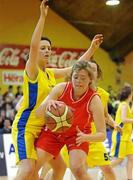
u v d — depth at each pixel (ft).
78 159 14.76
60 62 62.90
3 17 60.18
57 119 14.30
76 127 14.88
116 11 58.08
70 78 15.58
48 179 17.89
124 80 66.74
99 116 14.52
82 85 14.35
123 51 65.00
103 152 19.42
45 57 16.16
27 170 14.94
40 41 15.51
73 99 14.73
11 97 51.24
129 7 57.52
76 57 63.72
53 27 62.54
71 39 63.57
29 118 15.66
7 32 60.34
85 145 15.15
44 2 15.01
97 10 57.88
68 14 61.41
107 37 63.10
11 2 60.54
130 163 27.07
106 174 19.57
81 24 62.18
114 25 60.75
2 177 31.86
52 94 14.88
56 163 16.49
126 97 26.48
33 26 61.57
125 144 26.86
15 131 15.74
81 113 14.73
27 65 15.43
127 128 26.89
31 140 15.51
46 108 14.57
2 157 33.30
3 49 59.88
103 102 19.20
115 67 66.33
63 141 15.38
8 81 59.77
